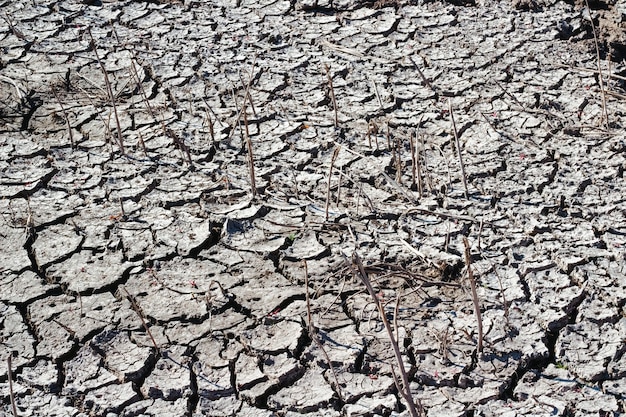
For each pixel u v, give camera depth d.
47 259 4.30
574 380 3.60
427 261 4.23
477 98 5.75
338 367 3.67
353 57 6.27
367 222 4.55
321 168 5.05
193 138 5.33
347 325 3.87
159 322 3.91
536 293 4.04
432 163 5.08
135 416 3.48
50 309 4.00
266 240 4.43
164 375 3.65
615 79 6.00
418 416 3.26
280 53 6.34
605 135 5.28
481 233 4.45
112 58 6.25
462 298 4.00
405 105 5.70
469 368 3.65
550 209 4.64
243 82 5.88
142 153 5.18
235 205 4.70
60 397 3.56
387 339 3.78
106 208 4.70
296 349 3.75
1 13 6.79
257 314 3.95
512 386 3.61
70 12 6.84
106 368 3.69
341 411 3.50
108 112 5.61
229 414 3.49
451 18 6.79
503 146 5.21
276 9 6.98
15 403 3.52
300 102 5.73
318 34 6.60
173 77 6.01
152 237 4.46
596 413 3.44
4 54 6.25
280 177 4.97
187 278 4.18
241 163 5.09
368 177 4.95
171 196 4.78
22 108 5.63
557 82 5.94
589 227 4.48
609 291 4.02
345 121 5.52
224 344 3.80
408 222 4.54
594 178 4.88
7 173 4.95
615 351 3.71
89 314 3.96
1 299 4.06
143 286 4.14
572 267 4.19
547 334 3.84
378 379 3.61
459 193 4.78
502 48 6.38
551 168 4.97
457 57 6.27
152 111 5.63
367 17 6.84
